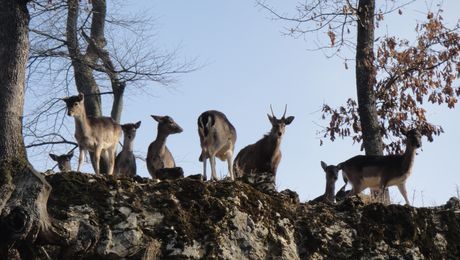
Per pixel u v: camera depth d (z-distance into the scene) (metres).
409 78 47.31
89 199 26.98
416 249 29.31
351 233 29.03
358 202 30.08
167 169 31.94
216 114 38.47
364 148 46.50
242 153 39.53
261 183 29.64
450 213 30.77
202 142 38.25
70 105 40.91
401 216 29.88
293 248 27.89
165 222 26.89
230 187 28.50
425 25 47.44
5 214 23.97
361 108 46.50
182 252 26.28
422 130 47.28
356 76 46.84
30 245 24.58
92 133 41.78
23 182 24.47
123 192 27.42
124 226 26.45
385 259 28.72
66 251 25.23
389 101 47.38
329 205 29.98
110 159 43.66
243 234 27.34
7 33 35.28
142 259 25.98
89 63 49.84
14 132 34.75
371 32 46.66
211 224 27.22
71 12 49.66
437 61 47.28
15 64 35.16
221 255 26.58
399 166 41.91
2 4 35.38
